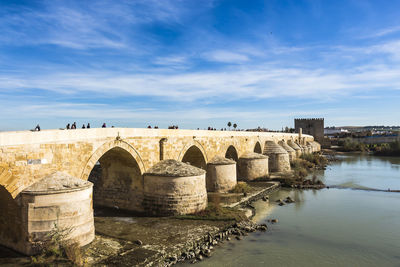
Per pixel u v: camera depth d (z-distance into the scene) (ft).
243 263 75.31
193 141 136.15
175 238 82.94
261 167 185.06
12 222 70.74
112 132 95.35
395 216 115.55
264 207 127.75
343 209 125.08
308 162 261.65
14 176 67.10
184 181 103.14
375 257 80.79
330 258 79.71
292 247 85.81
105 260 67.67
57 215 67.41
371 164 281.33
